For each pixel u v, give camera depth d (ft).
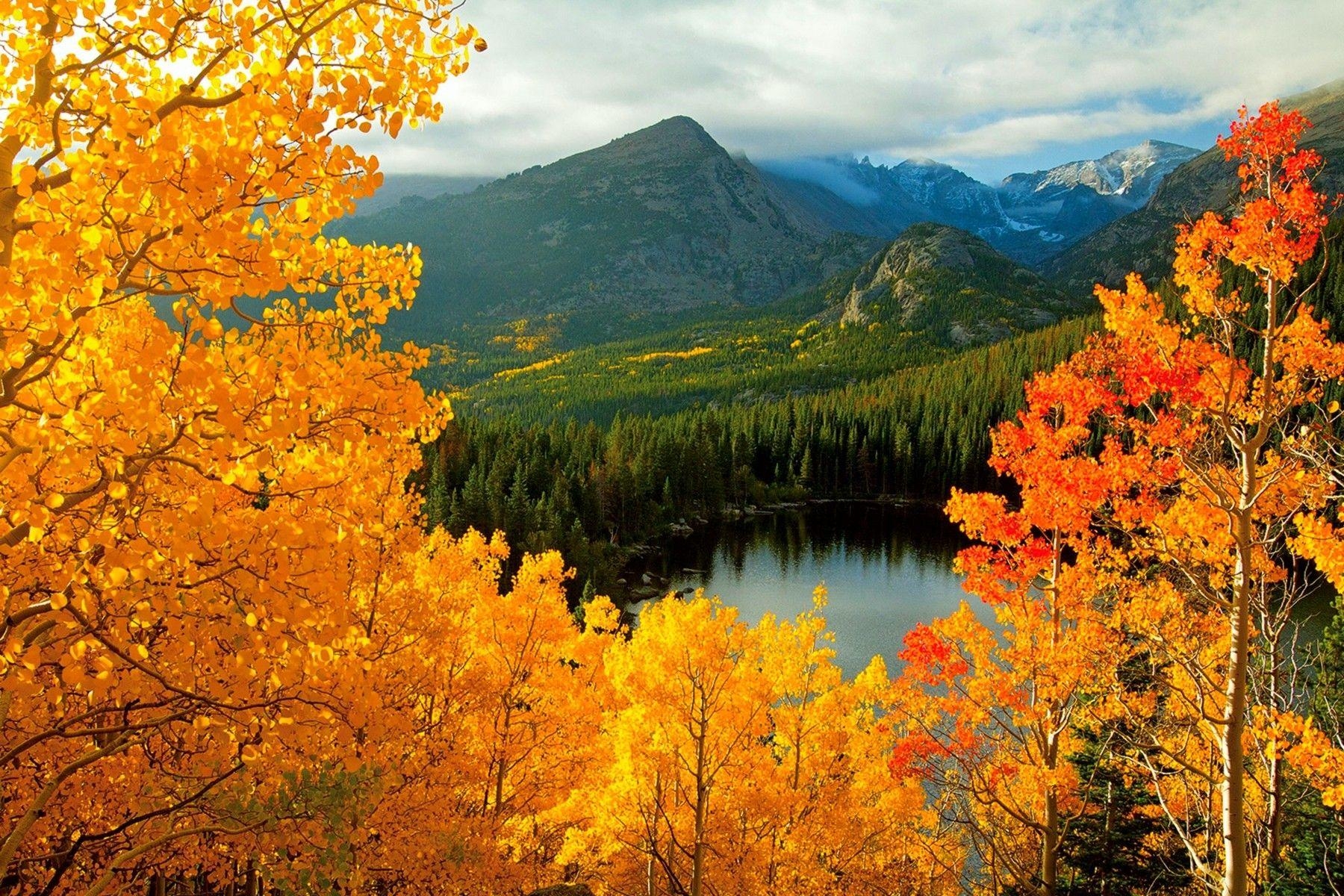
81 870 19.99
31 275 10.18
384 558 26.05
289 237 12.21
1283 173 25.89
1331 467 26.27
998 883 48.29
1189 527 31.58
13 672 11.34
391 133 12.55
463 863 28.68
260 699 14.16
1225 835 26.81
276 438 11.37
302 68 12.27
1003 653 40.27
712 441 311.68
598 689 49.47
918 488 327.26
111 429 10.81
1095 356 32.91
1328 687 48.16
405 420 13.35
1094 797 44.37
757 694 42.32
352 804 16.06
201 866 23.89
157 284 11.34
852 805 47.37
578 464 254.27
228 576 11.94
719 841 41.39
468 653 39.83
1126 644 36.42
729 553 220.23
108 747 13.99
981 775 41.52
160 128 10.74
